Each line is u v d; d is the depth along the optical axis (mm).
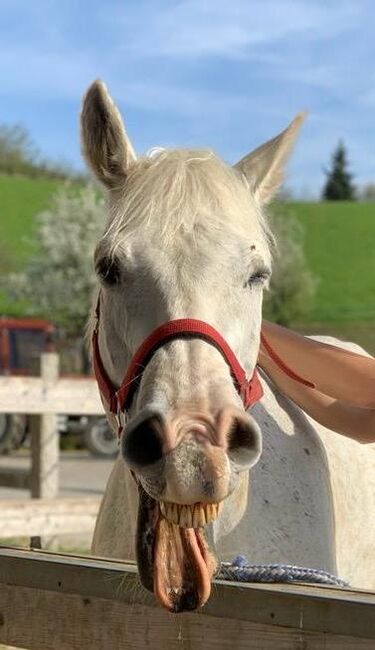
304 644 1688
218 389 1910
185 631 1899
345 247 42438
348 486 2904
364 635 1582
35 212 42125
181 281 2094
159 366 1980
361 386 2746
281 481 2580
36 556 2252
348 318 35094
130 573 1983
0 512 6219
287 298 29109
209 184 2223
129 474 2525
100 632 2051
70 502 6535
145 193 2223
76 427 15227
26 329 16156
